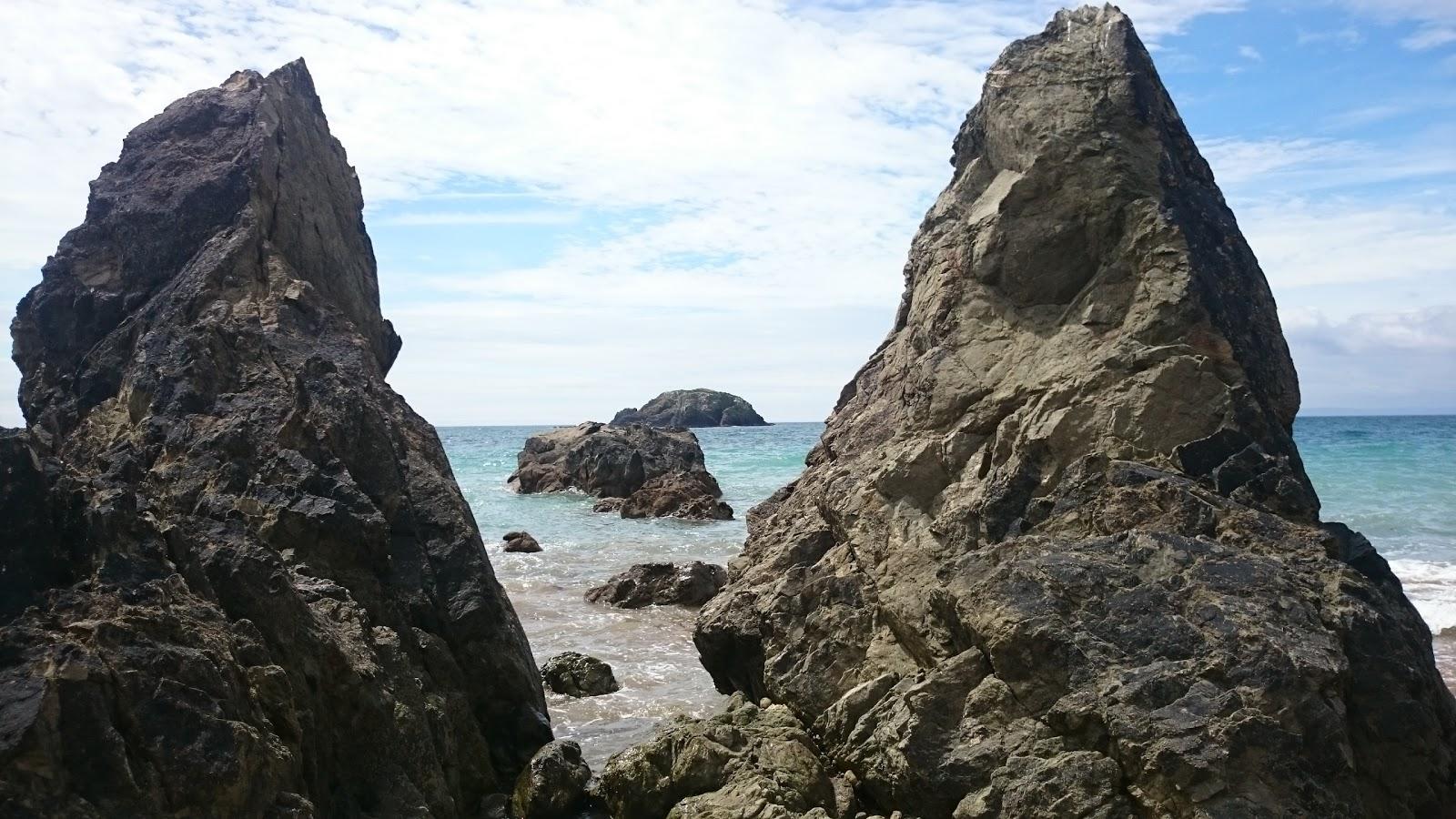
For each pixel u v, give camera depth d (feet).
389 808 33.91
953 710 39.93
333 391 47.14
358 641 37.01
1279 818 33.12
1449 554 92.84
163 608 28.30
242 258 52.03
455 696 42.88
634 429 193.88
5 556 26.73
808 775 41.09
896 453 52.70
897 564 48.70
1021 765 37.09
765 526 64.75
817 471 64.08
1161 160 52.29
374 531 43.16
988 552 42.96
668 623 79.05
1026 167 53.57
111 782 24.23
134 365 48.19
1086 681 37.45
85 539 28.55
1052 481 46.78
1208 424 46.06
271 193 56.03
